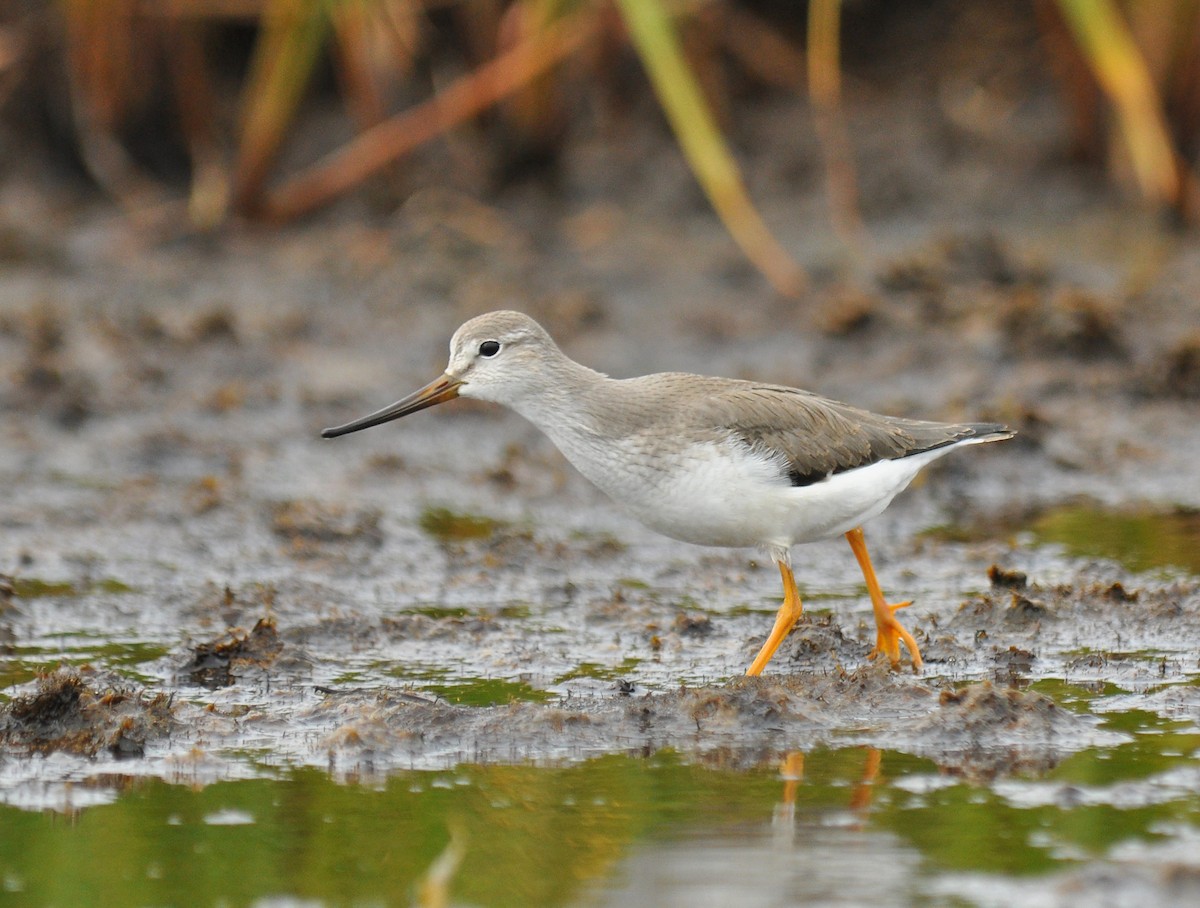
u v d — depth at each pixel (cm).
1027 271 1981
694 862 754
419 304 2034
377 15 2141
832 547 1397
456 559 1361
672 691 990
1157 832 773
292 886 745
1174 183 2153
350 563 1358
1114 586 1162
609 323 1964
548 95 2256
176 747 943
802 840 777
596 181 2383
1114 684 1016
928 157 2425
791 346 1888
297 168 2395
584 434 1054
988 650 1090
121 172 2319
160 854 784
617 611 1209
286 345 1914
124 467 1630
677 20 2242
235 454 1659
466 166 2336
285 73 2134
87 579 1315
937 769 876
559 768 898
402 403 1103
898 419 1108
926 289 1972
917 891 713
